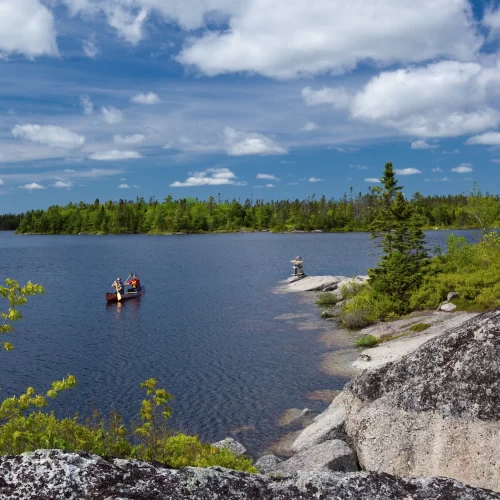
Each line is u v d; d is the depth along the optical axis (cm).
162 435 1138
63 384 946
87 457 512
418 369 1009
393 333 3456
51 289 6944
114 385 2803
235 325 4341
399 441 979
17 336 4069
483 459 860
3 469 479
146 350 3562
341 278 6494
